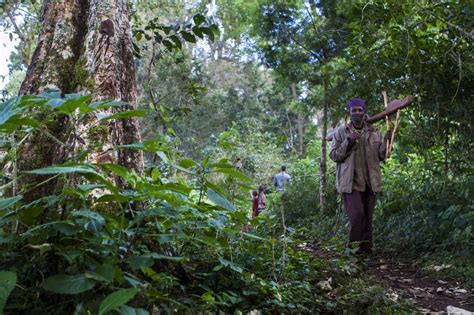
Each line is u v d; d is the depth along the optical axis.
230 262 3.11
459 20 6.14
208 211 3.31
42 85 3.60
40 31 3.92
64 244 2.30
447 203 6.65
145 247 2.85
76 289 1.91
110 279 2.00
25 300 2.08
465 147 6.84
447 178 7.00
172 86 18.17
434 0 6.43
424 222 6.65
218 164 2.97
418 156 7.83
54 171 1.98
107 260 2.23
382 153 5.83
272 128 29.14
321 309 3.43
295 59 11.17
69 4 3.92
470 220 5.73
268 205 12.56
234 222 3.86
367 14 6.50
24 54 9.14
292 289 3.53
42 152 3.27
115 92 3.47
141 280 2.62
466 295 4.33
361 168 5.84
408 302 3.69
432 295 4.34
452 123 7.12
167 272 3.03
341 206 9.05
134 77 3.77
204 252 3.42
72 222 2.23
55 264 2.26
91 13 3.71
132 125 3.67
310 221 10.18
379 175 5.85
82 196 2.28
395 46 6.66
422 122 7.07
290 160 20.25
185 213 3.20
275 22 11.15
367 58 6.84
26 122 2.19
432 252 6.24
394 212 7.78
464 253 5.47
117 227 2.47
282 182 13.01
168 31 5.56
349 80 7.95
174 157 3.78
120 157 3.42
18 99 2.04
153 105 5.73
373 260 6.18
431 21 6.36
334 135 6.01
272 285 3.32
